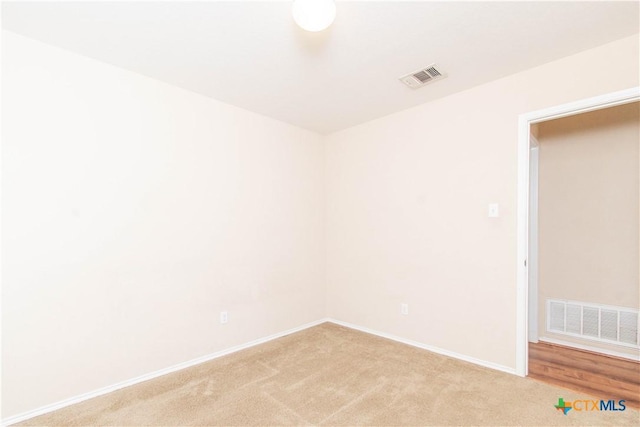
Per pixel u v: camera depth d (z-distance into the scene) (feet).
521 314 7.64
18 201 6.11
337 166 12.24
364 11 5.43
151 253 7.83
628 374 7.72
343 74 7.75
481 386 7.14
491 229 8.16
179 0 5.14
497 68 7.52
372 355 8.96
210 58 7.02
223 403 6.55
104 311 7.09
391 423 5.84
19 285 6.09
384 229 10.62
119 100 7.39
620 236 8.93
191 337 8.50
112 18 5.63
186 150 8.54
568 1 5.27
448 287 8.97
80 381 6.73
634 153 8.76
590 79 6.75
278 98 9.14
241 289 9.68
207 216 8.93
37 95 6.33
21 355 6.09
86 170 6.90
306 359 8.73
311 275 11.97
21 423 5.93
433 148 9.36
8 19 5.64
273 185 10.71
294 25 5.84
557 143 9.98
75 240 6.73
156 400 6.69
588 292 9.39
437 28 5.96
